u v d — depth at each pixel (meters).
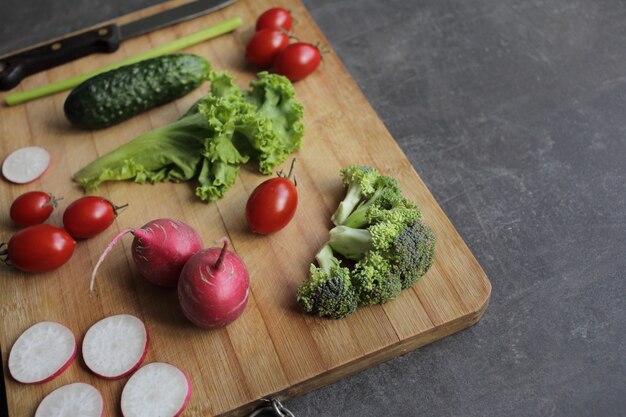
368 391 0.50
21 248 0.50
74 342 0.49
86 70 0.63
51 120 0.60
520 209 0.56
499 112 0.62
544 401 0.49
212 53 0.63
